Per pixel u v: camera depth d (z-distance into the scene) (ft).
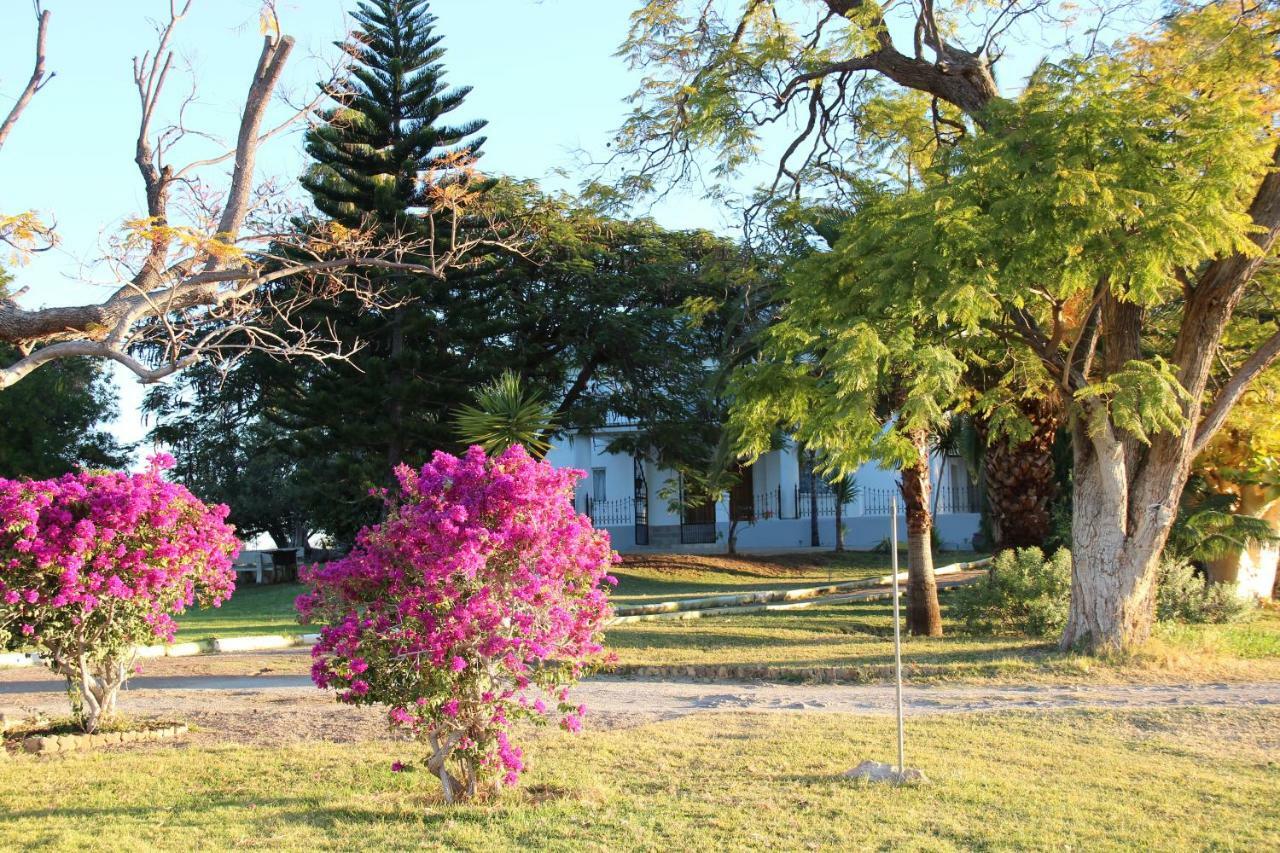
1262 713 34.37
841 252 43.78
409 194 82.94
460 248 64.90
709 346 100.12
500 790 25.13
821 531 121.80
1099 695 39.09
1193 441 46.55
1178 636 50.26
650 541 122.11
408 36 84.38
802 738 31.07
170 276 36.11
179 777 27.89
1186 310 46.14
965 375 55.62
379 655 23.91
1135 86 43.47
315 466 98.73
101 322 32.73
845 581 97.09
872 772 26.32
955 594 62.28
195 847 21.39
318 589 24.75
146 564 33.55
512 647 24.48
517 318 94.99
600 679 46.14
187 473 115.24
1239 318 52.75
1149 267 36.73
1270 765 27.55
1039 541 71.97
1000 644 51.85
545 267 96.17
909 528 58.59
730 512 112.06
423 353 86.74
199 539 35.35
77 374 110.63
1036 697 38.99
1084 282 38.37
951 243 38.88
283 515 124.47
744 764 27.94
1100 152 39.04
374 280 82.28
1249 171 39.73
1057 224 37.68
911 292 39.88
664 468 106.01
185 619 75.72
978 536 114.01
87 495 33.17
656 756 29.14
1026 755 28.81
